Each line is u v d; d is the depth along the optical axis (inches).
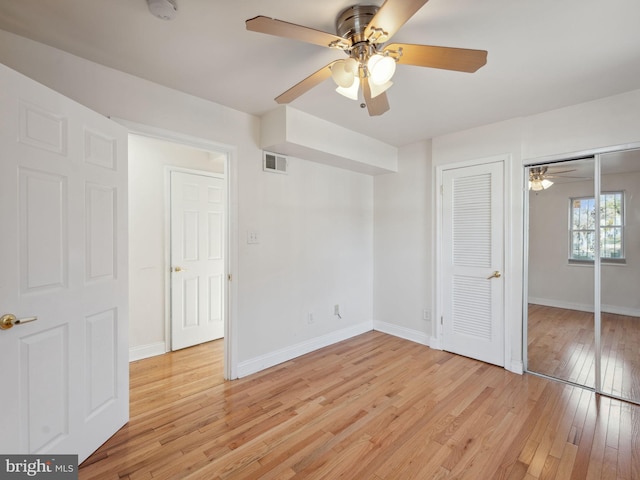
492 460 65.5
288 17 58.6
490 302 114.8
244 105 99.9
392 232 148.6
